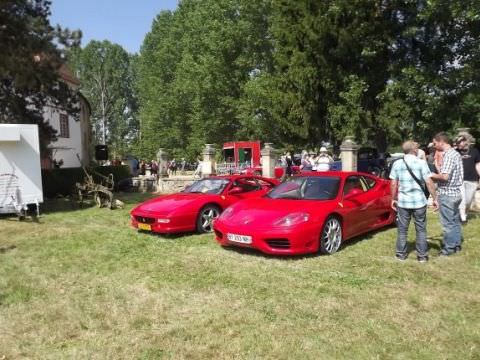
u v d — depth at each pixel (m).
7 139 12.31
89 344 4.17
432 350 3.83
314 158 19.52
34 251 8.09
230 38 36.28
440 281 5.60
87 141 38.41
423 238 6.45
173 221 8.66
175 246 7.97
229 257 7.05
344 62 24.27
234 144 29.89
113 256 7.45
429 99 19.00
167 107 46.00
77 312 4.95
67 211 14.13
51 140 18.84
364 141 23.73
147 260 7.07
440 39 20.91
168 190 20.64
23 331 4.50
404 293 5.20
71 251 7.95
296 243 6.65
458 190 6.73
